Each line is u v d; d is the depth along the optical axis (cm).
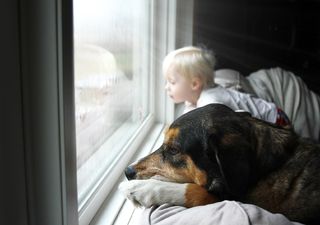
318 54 274
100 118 127
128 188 92
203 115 96
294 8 264
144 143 163
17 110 58
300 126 187
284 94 198
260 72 215
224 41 254
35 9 59
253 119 102
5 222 58
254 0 254
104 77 130
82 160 110
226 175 85
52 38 60
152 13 189
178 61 161
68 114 65
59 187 67
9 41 55
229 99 153
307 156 97
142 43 185
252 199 91
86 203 102
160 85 194
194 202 90
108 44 133
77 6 101
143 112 191
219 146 88
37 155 64
